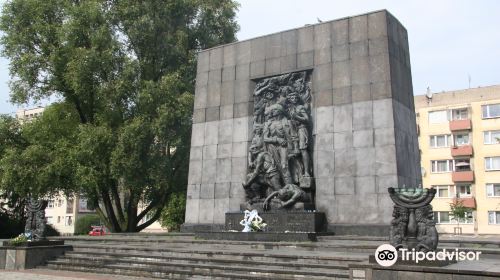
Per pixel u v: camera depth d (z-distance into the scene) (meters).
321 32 18.84
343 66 18.02
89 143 24.45
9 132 27.67
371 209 16.36
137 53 28.72
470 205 49.25
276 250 14.54
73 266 15.31
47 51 27.09
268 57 20.14
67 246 17.08
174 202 39.19
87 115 28.66
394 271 9.32
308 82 18.92
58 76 27.22
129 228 29.72
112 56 26.16
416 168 17.88
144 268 13.73
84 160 24.78
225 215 19.08
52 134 27.52
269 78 19.97
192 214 20.94
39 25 26.38
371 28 17.66
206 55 22.23
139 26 27.17
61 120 28.56
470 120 51.31
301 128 18.28
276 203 18.03
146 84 26.22
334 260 11.83
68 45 26.33
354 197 16.81
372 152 16.73
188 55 29.12
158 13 28.28
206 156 21.11
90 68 25.55
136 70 27.02
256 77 20.33
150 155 26.44
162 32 28.48
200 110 21.80
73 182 25.67
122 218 30.22
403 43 18.66
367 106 17.16
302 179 17.80
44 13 27.06
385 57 17.12
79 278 13.31
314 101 18.48
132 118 26.77
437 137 53.34
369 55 17.50
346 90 17.75
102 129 24.97
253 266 12.63
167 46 28.02
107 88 25.94
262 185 19.03
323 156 17.81
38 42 27.48
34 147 25.19
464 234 49.38
